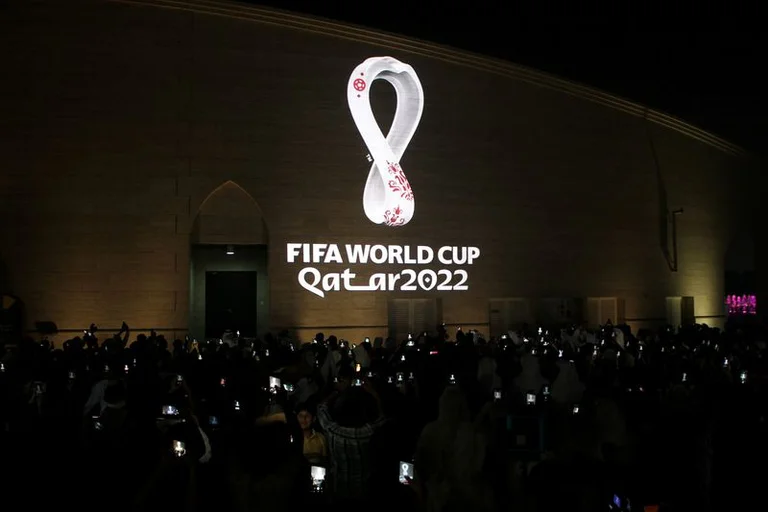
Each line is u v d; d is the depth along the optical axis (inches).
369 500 294.4
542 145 1402.6
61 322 1155.3
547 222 1397.6
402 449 324.5
